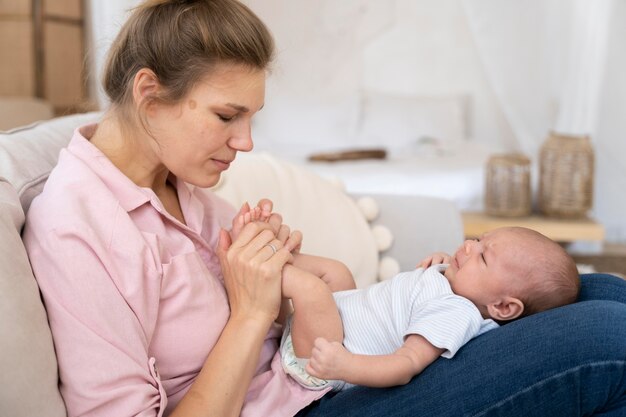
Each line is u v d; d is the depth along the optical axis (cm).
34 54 454
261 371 136
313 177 204
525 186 379
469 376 115
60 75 475
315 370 118
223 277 132
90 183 114
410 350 121
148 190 122
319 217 195
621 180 468
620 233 473
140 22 117
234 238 131
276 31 505
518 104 430
